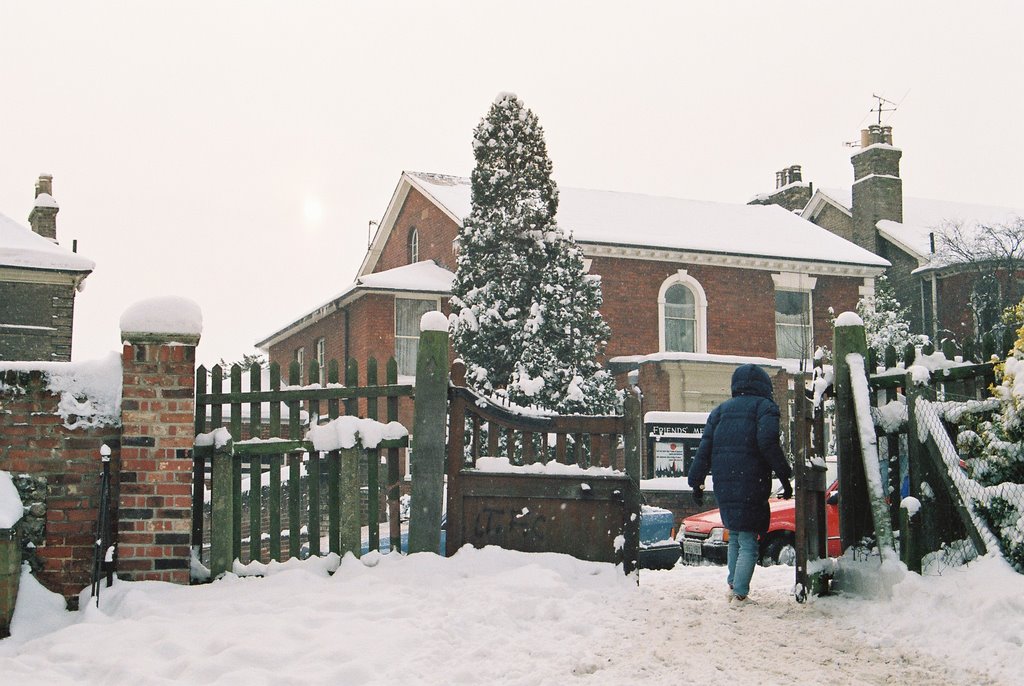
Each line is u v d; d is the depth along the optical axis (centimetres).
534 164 2238
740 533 794
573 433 870
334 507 838
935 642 646
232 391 843
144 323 797
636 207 3422
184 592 766
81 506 780
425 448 841
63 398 786
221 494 811
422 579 781
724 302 3155
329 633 667
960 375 792
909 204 3919
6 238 2408
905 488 814
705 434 837
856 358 820
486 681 603
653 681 598
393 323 2873
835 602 764
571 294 2150
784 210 3775
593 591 777
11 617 721
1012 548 698
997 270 3238
